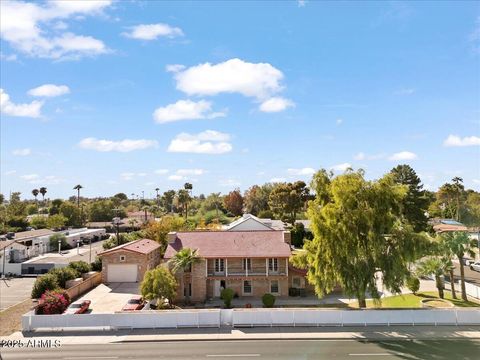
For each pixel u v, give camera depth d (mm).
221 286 49125
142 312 35188
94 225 133125
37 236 86688
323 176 40625
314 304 45219
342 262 36188
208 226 92188
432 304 43719
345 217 36125
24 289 54312
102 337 32875
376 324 34812
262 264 49000
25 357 28312
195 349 29719
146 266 53875
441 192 132625
